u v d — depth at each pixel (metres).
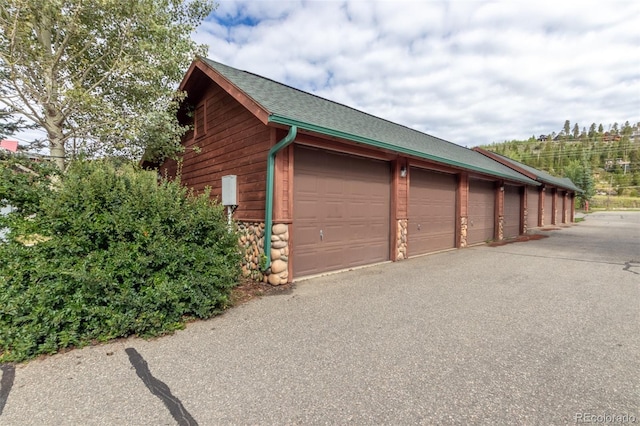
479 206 10.45
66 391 2.15
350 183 6.16
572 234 13.13
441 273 5.83
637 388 2.14
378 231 6.79
